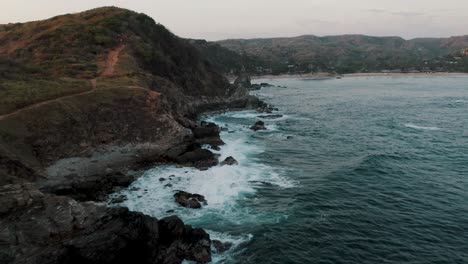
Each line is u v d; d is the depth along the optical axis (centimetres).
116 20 8788
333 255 2578
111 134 4572
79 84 5362
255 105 9675
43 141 3916
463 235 2859
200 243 2583
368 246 2695
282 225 2984
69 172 3853
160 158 4606
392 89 15638
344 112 9062
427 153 5112
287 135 6312
